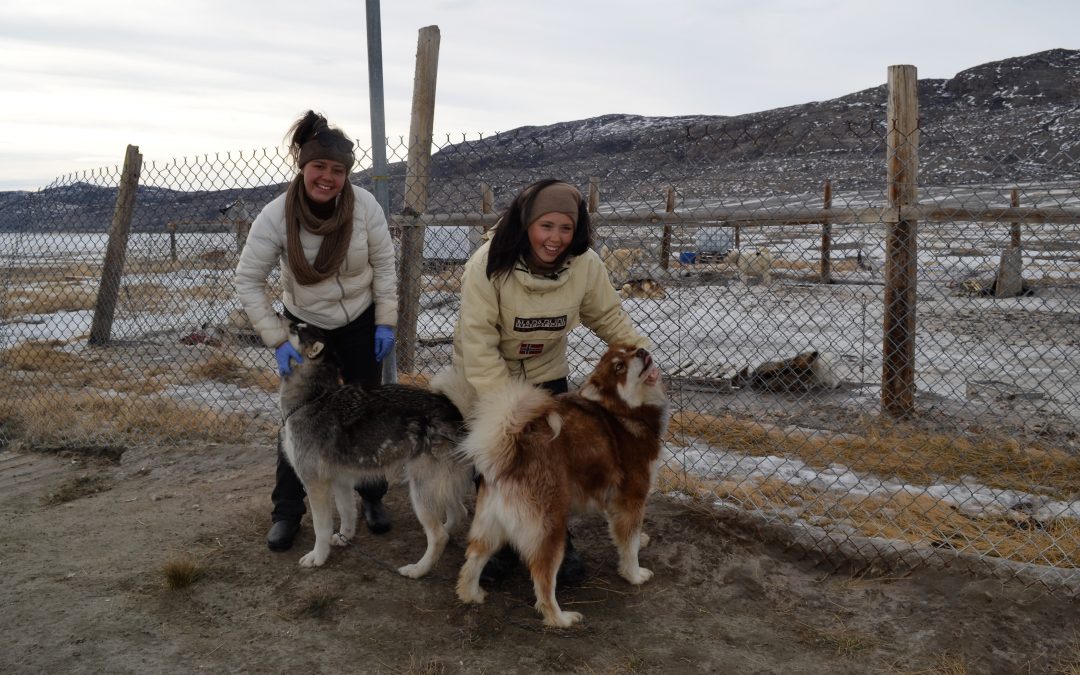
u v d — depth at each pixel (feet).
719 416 23.41
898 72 19.67
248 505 16.74
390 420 12.96
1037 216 17.97
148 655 10.92
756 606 12.63
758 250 52.21
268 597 12.71
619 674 10.55
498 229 12.10
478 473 12.97
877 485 17.46
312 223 13.30
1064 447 20.34
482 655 11.00
